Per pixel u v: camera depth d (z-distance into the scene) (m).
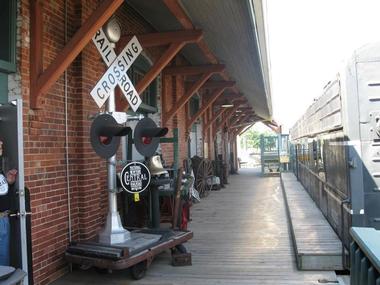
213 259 6.27
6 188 3.88
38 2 4.98
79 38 4.86
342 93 5.63
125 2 7.86
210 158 17.45
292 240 7.32
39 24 5.00
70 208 5.66
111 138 5.18
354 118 5.44
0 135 3.98
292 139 23.88
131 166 5.29
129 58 5.55
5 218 3.87
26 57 4.87
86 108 5.95
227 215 10.23
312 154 10.63
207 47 8.91
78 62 5.86
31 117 4.92
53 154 5.33
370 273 2.48
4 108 3.96
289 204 10.19
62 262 5.45
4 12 4.66
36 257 4.93
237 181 20.53
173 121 11.52
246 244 7.18
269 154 25.08
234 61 10.27
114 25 5.32
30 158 4.88
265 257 6.33
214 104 18.69
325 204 8.16
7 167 3.93
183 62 11.46
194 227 8.74
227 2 5.81
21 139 3.88
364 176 5.38
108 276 5.45
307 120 11.82
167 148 10.88
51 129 5.31
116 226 5.40
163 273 5.60
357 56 5.46
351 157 5.42
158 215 7.21
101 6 4.86
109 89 5.20
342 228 5.59
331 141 7.00
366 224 5.34
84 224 5.80
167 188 8.28
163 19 8.87
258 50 8.22
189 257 5.95
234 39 7.93
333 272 5.54
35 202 4.95
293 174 22.41
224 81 13.23
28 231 4.06
